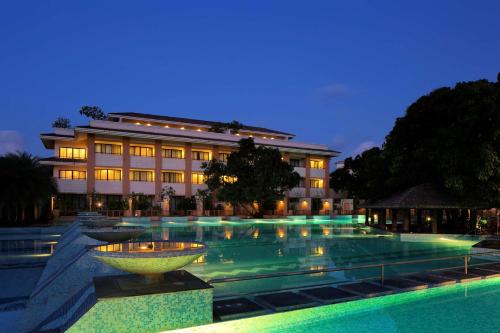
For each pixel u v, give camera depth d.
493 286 8.29
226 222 31.66
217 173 34.22
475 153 18.97
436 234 19.75
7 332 6.50
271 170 32.97
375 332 5.72
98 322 4.54
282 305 6.16
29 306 7.68
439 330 5.80
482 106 19.16
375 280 7.96
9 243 18.69
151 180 38.69
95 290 4.96
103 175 36.69
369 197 27.92
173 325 4.91
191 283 5.34
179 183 39.56
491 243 14.48
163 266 4.90
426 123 22.52
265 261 12.37
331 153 47.81
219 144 40.56
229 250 15.13
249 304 6.20
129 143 37.00
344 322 6.16
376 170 26.19
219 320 5.39
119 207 34.09
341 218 38.16
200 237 20.42
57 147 36.84
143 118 41.88
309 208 43.47
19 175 25.48
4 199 24.97
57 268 9.71
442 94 22.03
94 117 54.78
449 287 7.70
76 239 10.96
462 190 19.75
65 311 5.95
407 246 16.83
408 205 20.50
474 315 6.48
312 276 9.66
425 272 8.72
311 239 19.64
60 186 34.31
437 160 20.97
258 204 36.19
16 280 10.55
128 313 4.68
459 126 19.70
